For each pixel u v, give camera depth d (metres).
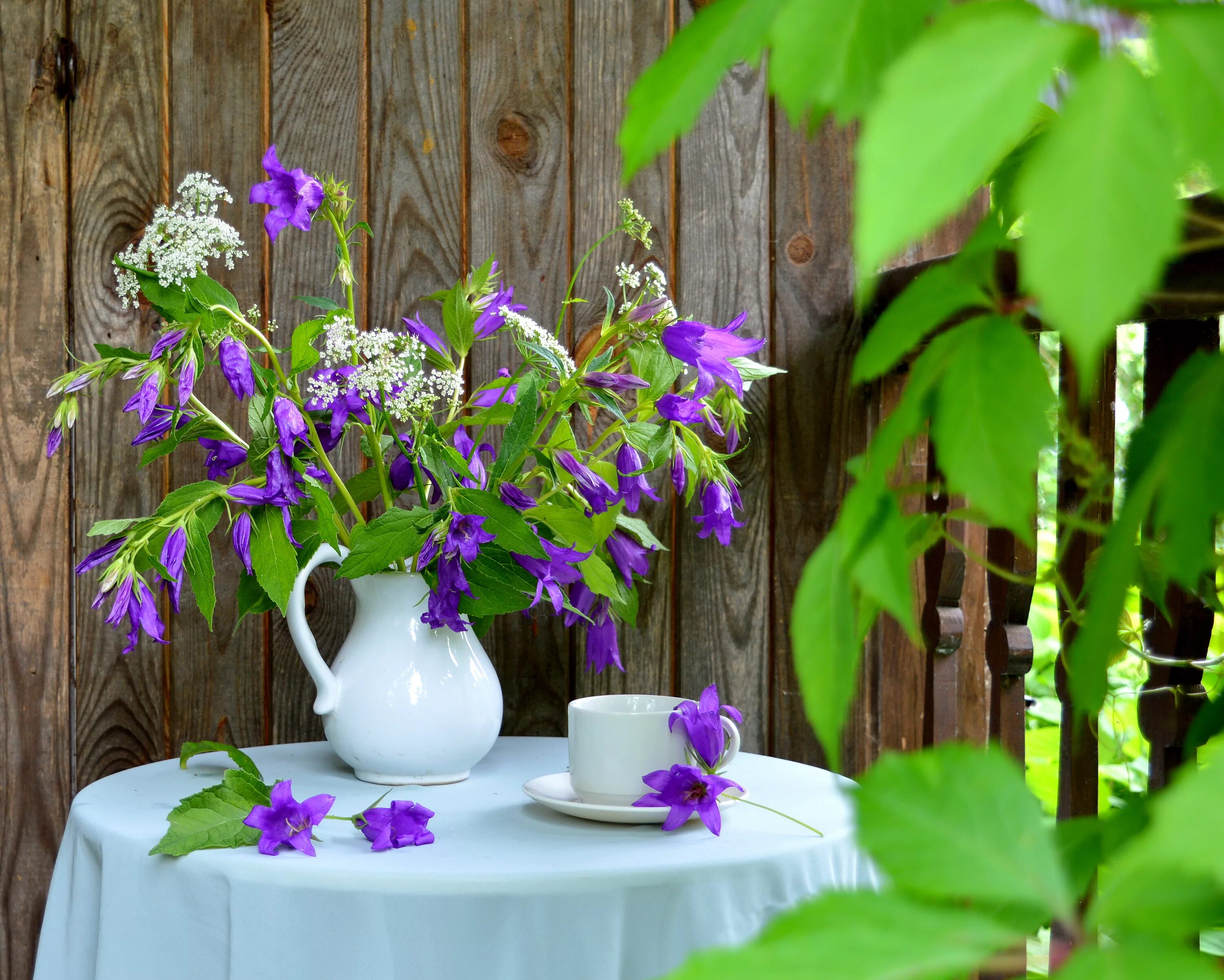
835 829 0.98
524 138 1.60
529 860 0.88
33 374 1.52
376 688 1.13
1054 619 2.38
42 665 1.52
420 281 1.58
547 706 1.60
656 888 0.85
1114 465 1.01
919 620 1.57
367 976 0.84
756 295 1.62
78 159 1.53
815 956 0.16
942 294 0.25
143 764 1.53
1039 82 0.16
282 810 0.91
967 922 0.17
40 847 1.52
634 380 1.14
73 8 1.54
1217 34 0.16
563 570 1.11
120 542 1.10
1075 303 0.15
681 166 1.62
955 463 0.23
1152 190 0.15
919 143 0.15
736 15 0.21
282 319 1.56
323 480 1.48
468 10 1.59
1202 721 0.35
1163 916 0.18
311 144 1.57
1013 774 0.20
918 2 0.20
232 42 1.56
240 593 1.22
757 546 1.62
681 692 1.61
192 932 0.89
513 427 1.10
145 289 1.13
